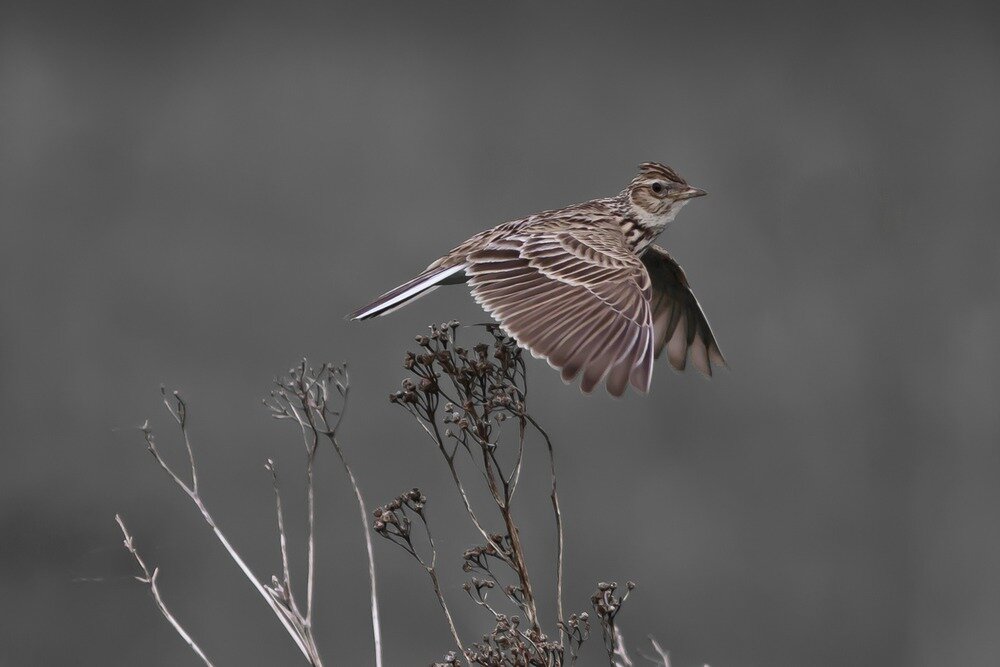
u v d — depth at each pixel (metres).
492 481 5.82
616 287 6.36
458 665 5.73
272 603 5.74
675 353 7.86
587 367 5.83
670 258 7.91
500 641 5.73
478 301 6.31
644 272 6.57
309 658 5.71
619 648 5.77
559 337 5.97
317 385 6.05
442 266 6.90
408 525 5.84
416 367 5.89
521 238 6.80
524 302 6.25
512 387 5.89
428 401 5.86
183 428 5.93
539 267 6.55
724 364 7.77
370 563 5.76
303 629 5.74
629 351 5.96
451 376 5.88
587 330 6.04
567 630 5.77
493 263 6.61
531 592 5.76
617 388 5.77
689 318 7.89
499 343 6.03
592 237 6.88
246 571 5.78
